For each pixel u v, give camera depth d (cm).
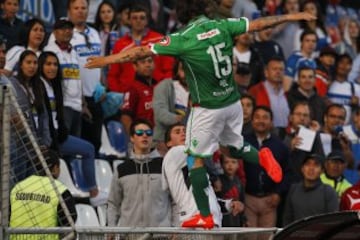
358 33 6412
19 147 3256
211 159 4078
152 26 5397
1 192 2959
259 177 4353
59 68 4159
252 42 5244
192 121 3197
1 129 2977
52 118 4069
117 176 3828
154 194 3794
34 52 4116
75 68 4350
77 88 4356
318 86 5481
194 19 3219
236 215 4038
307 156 4362
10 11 4462
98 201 4312
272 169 3253
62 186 3428
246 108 4481
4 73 4038
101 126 4525
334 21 6331
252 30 3194
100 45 4584
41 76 4138
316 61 5609
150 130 3838
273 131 4766
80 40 4497
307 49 5481
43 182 3391
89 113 4481
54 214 3378
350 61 5600
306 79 5156
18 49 4322
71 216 3139
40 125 4019
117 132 4556
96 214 4269
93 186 4288
